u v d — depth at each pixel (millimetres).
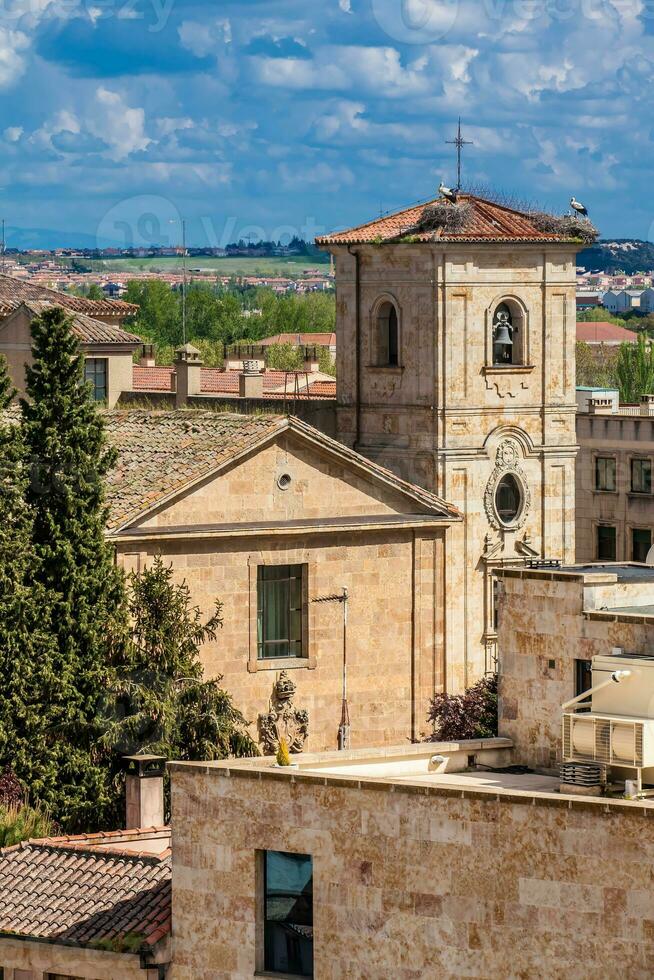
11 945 83500
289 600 142000
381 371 175125
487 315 173125
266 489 140375
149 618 129625
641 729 74438
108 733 122500
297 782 73375
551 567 87312
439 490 171375
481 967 69875
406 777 78062
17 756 121062
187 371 187750
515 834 69125
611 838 67438
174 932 76562
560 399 176750
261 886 74750
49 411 127062
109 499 136500
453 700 139250
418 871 70938
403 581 146375
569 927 68188
